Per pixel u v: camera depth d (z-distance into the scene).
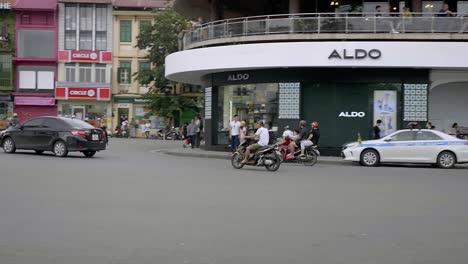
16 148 23.61
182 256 6.81
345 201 11.52
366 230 8.52
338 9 29.22
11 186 13.01
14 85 52.91
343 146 24.59
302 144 22.48
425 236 8.15
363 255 6.98
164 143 40.50
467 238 8.05
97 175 15.76
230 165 21.25
